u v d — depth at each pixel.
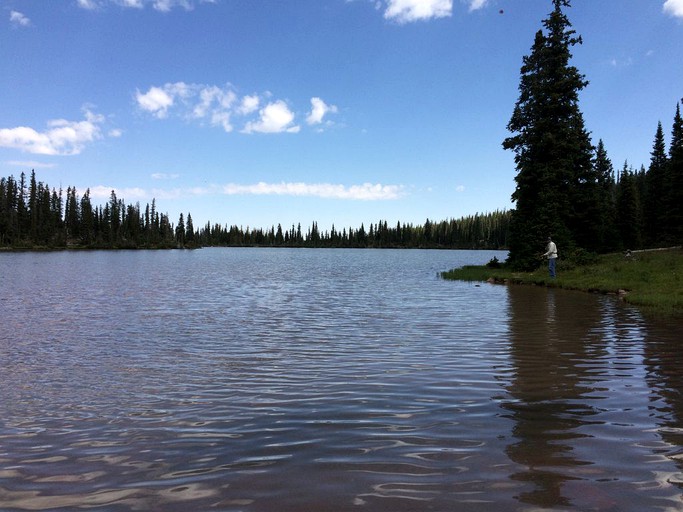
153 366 8.88
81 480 4.47
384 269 48.97
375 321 14.22
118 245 140.50
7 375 8.30
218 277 36.06
